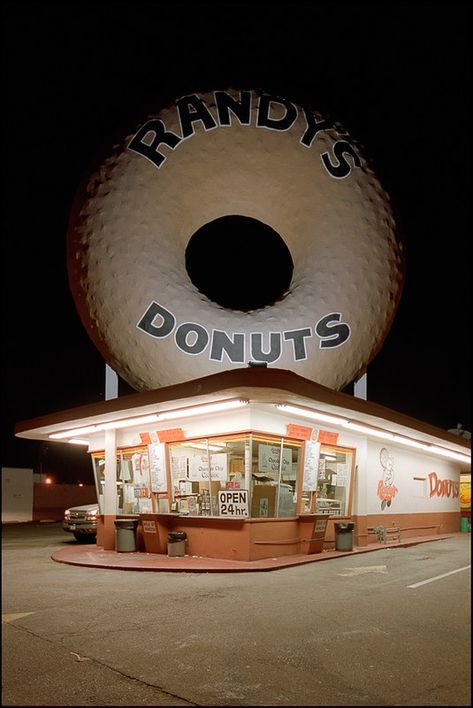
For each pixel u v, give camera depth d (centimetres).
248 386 1190
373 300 1673
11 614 862
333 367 1617
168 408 1432
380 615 844
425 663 630
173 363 1570
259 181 1688
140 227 1634
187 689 556
